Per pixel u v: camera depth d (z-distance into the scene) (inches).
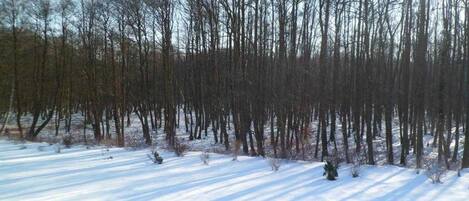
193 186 352.5
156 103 1381.6
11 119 1503.4
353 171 384.8
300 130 953.5
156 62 1327.5
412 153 869.2
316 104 1339.8
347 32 1016.9
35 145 681.6
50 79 1325.0
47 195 325.1
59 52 1286.9
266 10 973.2
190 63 1305.4
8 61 1165.1
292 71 816.3
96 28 1151.6
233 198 313.0
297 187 345.1
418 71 717.3
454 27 827.4
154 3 1048.2
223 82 1039.6
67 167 448.5
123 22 1090.7
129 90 1338.6
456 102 848.3
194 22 1206.9
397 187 341.1
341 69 1187.3
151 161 484.1
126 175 401.4
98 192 333.4
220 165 452.8
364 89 848.9
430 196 313.4
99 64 1246.9
